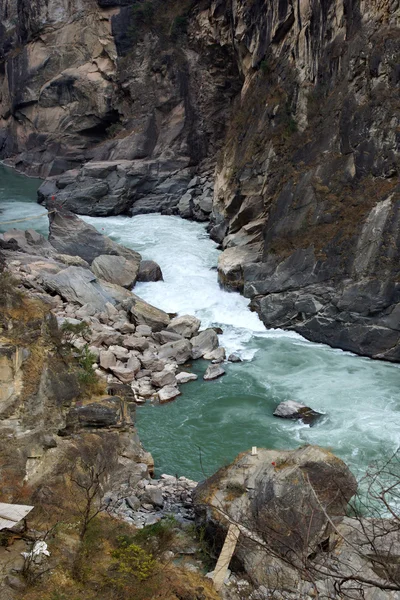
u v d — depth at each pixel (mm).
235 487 17750
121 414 21375
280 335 33125
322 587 13328
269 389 27781
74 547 15516
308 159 37531
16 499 17172
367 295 30812
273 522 15984
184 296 37188
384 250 30922
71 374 20828
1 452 18344
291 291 33844
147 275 39250
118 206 55688
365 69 35062
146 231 50094
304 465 17484
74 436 20109
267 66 45906
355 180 33906
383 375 28844
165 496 20141
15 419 18938
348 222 33000
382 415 25438
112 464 20156
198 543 17375
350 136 34656
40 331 20547
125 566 15016
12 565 14398
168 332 32281
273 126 41969
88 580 14531
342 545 15367
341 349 31453
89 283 35312
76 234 41625
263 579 15078
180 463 22750
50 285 35156
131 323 33844
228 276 37344
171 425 25141
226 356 31031
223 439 24172
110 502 19109
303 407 25812
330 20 38812
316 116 38969
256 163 42094
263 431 24609
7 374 18984
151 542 16562
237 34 50719
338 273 32312
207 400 26984
